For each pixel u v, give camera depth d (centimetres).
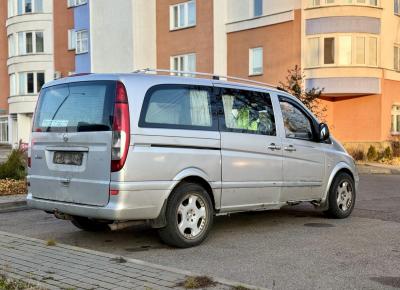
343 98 2730
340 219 930
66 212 695
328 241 750
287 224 881
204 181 723
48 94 751
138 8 3388
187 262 636
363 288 535
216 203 741
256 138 786
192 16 3128
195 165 708
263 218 939
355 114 2698
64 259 624
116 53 3516
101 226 821
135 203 650
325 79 2556
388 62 2659
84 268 584
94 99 680
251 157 777
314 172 879
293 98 878
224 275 580
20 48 4356
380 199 1217
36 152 740
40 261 617
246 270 600
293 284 547
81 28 3875
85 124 677
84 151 675
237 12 2862
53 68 4225
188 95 718
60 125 711
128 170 643
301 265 620
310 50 2586
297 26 2602
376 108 2638
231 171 751
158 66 3334
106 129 654
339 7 2527
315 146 886
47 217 981
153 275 553
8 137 4675
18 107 4359
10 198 1150
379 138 2634
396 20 2722
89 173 666
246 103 790
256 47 2773
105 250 706
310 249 702
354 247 712
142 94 669
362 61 2559
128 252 693
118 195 639
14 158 1503
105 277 548
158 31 3331
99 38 3641
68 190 690
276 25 2683
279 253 680
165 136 677
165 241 700
